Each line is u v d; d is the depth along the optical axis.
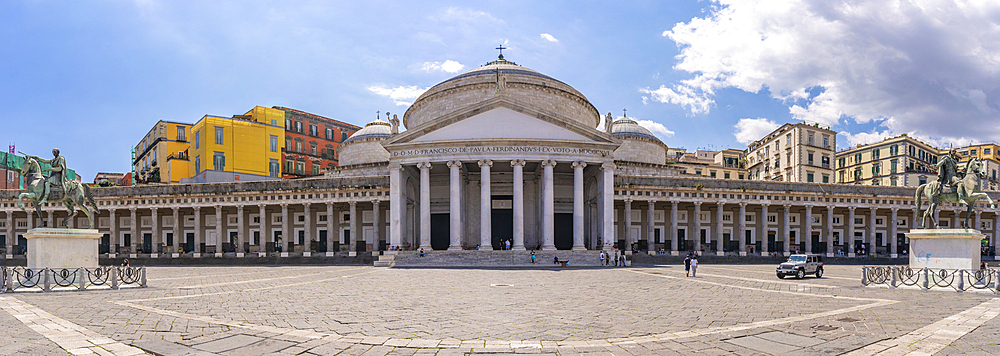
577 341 14.98
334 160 108.25
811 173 93.25
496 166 63.41
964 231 28.91
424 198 57.91
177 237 68.19
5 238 73.06
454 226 57.22
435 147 58.38
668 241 71.75
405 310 20.94
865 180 101.12
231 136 87.38
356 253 65.38
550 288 29.56
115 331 16.28
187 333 16.05
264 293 26.97
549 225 57.00
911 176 92.25
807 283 32.94
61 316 19.06
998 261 69.06
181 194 68.81
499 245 67.44
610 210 58.84
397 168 59.25
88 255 30.78
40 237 29.03
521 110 58.84
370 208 69.75
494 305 22.41
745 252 67.62
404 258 54.34
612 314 19.92
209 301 23.61
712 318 18.88
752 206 73.25
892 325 17.14
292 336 15.65
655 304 22.72
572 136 59.34
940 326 16.89
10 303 22.50
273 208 70.62
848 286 30.67
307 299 24.44
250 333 16.08
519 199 56.97
